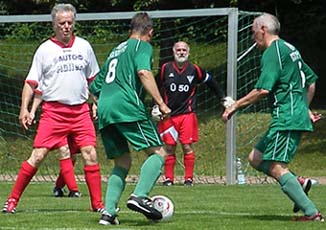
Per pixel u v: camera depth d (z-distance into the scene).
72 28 29.33
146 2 67.56
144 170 25.28
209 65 69.81
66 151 36.53
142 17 25.59
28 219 27.50
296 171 53.62
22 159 54.94
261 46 26.56
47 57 29.12
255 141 55.91
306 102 26.55
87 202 34.16
